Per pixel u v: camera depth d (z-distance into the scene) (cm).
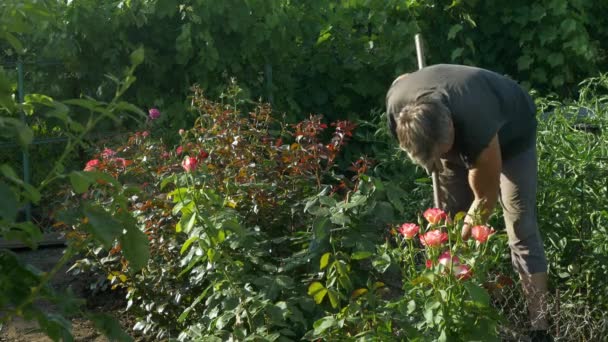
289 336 490
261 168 559
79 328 606
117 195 268
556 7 943
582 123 721
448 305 382
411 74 490
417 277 404
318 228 443
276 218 532
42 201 829
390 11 923
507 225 523
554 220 598
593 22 995
